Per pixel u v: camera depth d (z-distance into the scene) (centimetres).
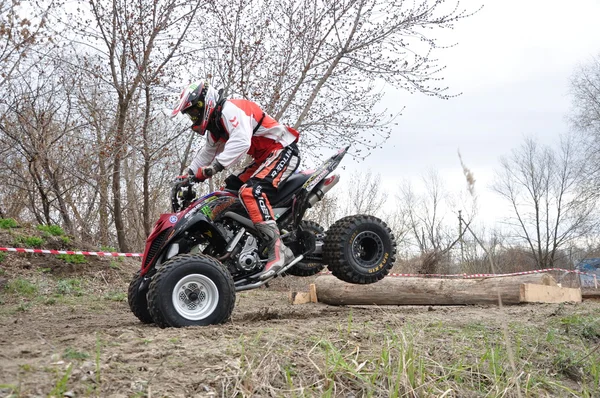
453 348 393
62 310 668
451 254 1540
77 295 824
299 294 792
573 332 510
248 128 484
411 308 707
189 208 480
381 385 314
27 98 1166
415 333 417
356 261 528
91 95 1220
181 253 490
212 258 457
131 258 1097
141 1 1134
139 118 1217
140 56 1159
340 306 752
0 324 504
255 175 495
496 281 691
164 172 1466
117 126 1161
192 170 530
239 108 488
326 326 438
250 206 484
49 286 854
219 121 489
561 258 2862
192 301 444
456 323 500
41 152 1163
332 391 301
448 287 714
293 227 523
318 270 565
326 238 532
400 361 326
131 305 501
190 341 361
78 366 287
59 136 1182
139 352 329
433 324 477
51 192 1359
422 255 1517
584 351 443
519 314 611
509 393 336
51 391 250
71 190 1358
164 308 430
